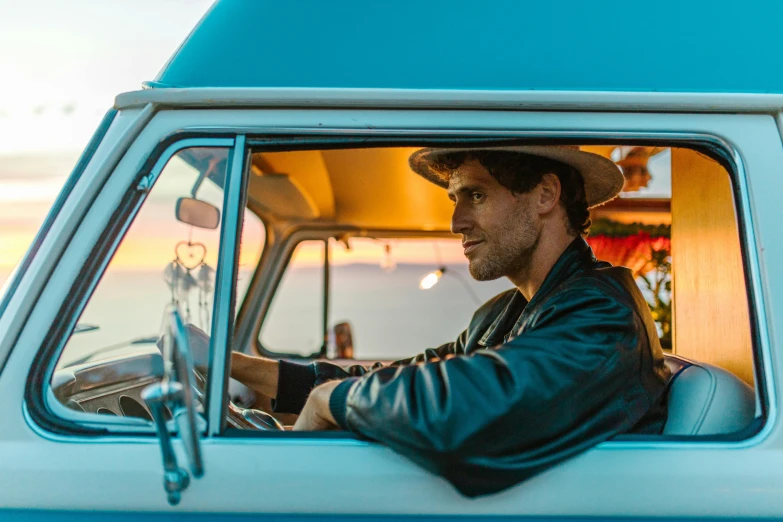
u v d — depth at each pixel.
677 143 1.48
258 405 2.88
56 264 1.43
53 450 1.39
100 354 1.53
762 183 1.46
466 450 1.32
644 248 2.59
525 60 1.47
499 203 1.76
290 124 1.45
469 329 2.31
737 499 1.37
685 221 2.03
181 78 1.47
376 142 1.47
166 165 1.46
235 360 2.34
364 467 1.39
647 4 1.51
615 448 1.41
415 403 1.36
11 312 1.42
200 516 1.38
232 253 1.43
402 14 1.49
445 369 1.40
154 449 1.40
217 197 1.46
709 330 1.91
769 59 1.48
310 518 1.38
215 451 1.39
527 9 1.50
